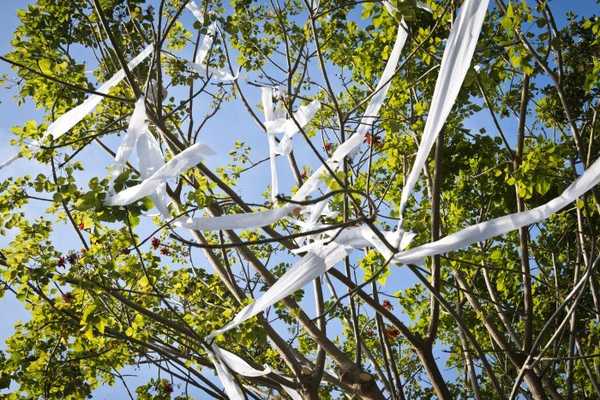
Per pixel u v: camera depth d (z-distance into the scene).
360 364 5.25
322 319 5.10
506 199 5.95
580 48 5.59
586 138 5.84
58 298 4.83
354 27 5.62
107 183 3.23
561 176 4.58
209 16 4.88
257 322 4.52
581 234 4.95
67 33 5.22
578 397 8.09
